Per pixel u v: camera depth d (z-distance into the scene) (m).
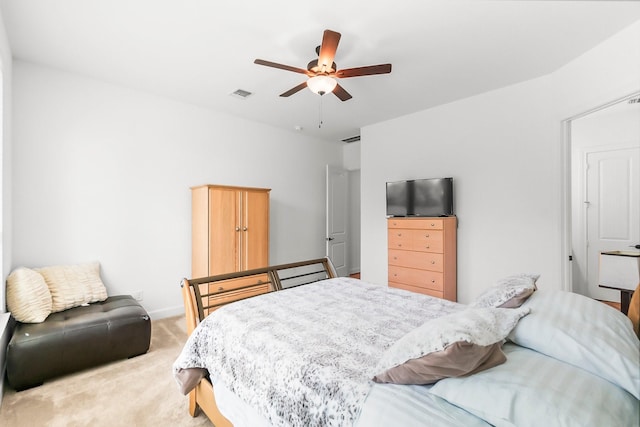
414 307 1.94
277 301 2.06
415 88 3.37
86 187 3.10
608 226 4.06
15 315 2.29
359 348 1.36
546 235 3.10
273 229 4.82
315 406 1.10
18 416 1.84
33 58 2.73
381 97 3.63
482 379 0.94
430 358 0.96
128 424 1.79
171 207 3.69
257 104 3.85
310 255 5.34
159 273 3.59
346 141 5.75
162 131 3.62
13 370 2.04
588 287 4.18
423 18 2.15
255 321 1.67
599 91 2.48
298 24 2.22
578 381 0.91
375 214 4.66
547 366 0.99
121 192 3.32
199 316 2.00
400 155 4.34
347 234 5.91
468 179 3.66
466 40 2.43
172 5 2.03
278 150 4.86
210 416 1.69
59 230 2.95
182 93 3.51
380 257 4.59
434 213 3.77
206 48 2.55
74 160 3.04
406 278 3.81
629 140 3.92
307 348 1.36
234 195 3.71
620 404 0.85
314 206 5.42
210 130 4.04
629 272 2.16
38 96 2.84
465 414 0.90
